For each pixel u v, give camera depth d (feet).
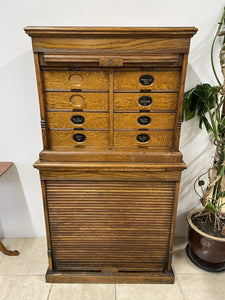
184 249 6.00
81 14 4.65
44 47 3.67
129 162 4.21
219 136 4.92
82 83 3.92
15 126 5.32
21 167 5.66
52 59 3.67
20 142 5.45
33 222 6.21
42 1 4.56
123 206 4.50
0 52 4.81
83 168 4.17
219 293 4.83
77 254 4.88
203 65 5.02
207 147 5.62
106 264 4.97
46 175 4.27
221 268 5.39
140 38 3.62
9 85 5.02
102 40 3.64
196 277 5.19
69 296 4.73
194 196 6.05
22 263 5.52
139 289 4.89
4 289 4.88
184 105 4.99
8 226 6.21
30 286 4.95
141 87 3.93
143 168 4.16
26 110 5.22
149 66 3.77
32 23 4.68
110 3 4.58
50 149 4.28
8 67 4.91
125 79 3.89
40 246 6.04
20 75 4.97
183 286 4.97
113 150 4.25
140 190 4.39
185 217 6.26
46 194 4.43
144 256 4.89
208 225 5.30
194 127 5.47
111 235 4.72
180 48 3.66
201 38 4.84
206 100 4.76
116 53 3.71
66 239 4.75
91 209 4.52
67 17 4.66
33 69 4.94
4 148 5.48
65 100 4.02
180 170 4.19
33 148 5.52
